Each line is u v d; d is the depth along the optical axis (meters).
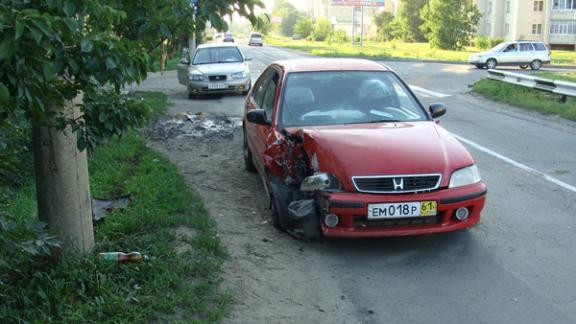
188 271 4.32
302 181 5.11
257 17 3.89
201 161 8.62
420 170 4.86
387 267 4.71
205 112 13.81
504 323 3.80
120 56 3.04
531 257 4.89
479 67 31.59
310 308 4.01
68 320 3.56
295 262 4.78
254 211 6.12
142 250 4.64
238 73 17.14
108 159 8.20
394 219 4.80
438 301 4.12
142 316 3.65
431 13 64.00
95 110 3.62
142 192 6.37
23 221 3.60
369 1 71.00
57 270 4.06
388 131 5.48
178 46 4.20
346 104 6.14
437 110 6.29
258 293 4.19
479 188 5.00
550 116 13.20
